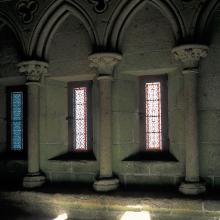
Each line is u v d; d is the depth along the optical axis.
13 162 5.81
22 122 6.06
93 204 4.74
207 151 4.65
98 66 4.95
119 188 4.98
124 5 4.85
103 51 4.86
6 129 6.16
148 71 5.04
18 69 5.44
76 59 5.31
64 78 5.50
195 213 4.31
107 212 4.70
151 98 5.27
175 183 4.79
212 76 4.65
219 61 4.63
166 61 4.85
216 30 4.66
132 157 5.19
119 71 5.08
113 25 4.90
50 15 5.26
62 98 5.71
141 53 4.98
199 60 4.65
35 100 5.40
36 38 5.32
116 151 5.06
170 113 5.02
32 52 5.31
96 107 5.25
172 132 4.98
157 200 4.46
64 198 4.89
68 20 5.38
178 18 4.59
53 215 5.00
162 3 4.68
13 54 5.74
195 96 4.55
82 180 5.27
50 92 5.55
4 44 5.83
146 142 5.27
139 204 4.53
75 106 5.68
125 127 5.15
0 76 5.84
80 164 5.28
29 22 5.32
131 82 5.25
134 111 5.28
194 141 4.53
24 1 5.35
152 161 4.93
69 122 5.70
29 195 5.12
